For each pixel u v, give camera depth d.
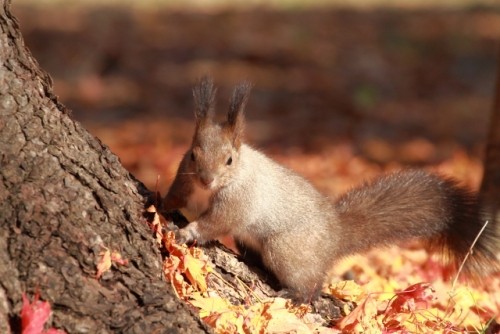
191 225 8.89
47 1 49.56
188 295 7.94
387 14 48.38
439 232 10.36
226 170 9.06
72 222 7.18
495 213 10.50
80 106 26.33
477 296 10.34
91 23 39.69
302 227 9.33
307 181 9.84
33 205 7.05
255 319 8.00
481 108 28.36
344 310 9.16
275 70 31.50
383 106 27.72
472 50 37.50
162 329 6.93
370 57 34.28
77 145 7.69
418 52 36.69
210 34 37.66
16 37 7.61
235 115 9.29
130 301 7.05
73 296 6.83
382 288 10.35
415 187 10.36
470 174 18.95
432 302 9.60
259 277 9.19
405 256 11.92
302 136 23.53
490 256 10.34
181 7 49.06
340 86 29.39
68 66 30.58
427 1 56.38
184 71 30.94
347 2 54.12
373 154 22.05
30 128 7.38
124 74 30.41
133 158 20.19
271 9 48.72
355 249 9.99
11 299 6.68
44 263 6.86
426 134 24.78
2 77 7.38
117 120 24.95
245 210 9.21
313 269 9.34
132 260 7.40
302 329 7.93
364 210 10.12
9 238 6.90
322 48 35.56
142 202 8.13
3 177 7.10
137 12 45.72
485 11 51.34
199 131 9.30
